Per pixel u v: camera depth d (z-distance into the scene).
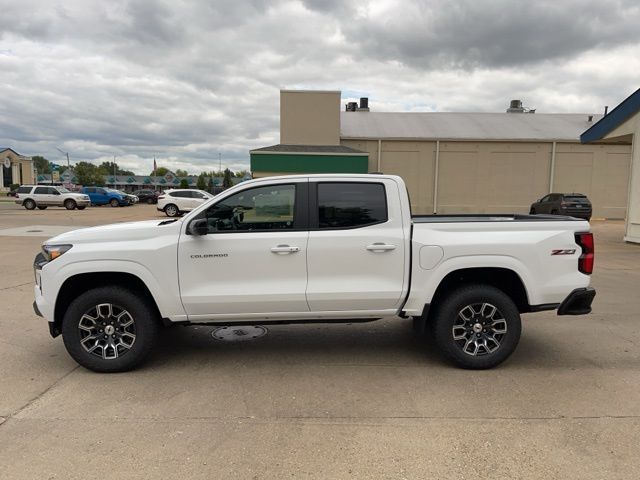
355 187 4.66
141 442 3.32
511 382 4.36
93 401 3.98
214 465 3.05
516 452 3.19
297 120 29.84
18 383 4.36
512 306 4.59
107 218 26.00
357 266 4.58
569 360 4.92
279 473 2.97
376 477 2.92
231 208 4.62
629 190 15.32
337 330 6.05
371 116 35.81
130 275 4.62
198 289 4.52
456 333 4.67
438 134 30.27
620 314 6.68
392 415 3.73
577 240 4.68
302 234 4.56
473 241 4.56
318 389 4.23
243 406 3.89
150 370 4.68
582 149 29.33
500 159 29.59
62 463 3.07
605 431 3.46
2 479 2.89
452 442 3.32
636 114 14.80
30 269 10.23
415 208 30.14
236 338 5.72
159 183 105.12
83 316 4.53
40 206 35.22
